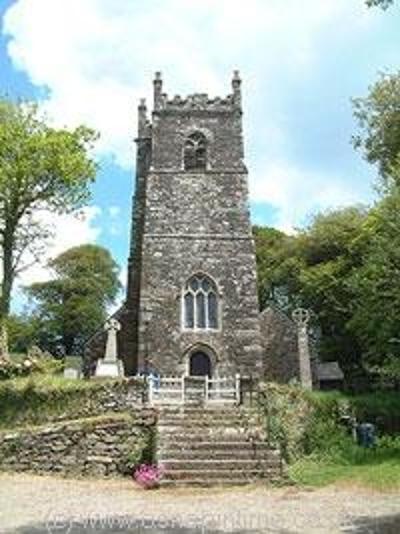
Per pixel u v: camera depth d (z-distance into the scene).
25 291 64.88
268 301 54.34
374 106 37.97
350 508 14.58
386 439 24.75
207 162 38.75
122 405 25.53
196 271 36.31
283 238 58.12
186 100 39.81
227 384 33.75
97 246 67.75
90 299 64.31
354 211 51.34
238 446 19.64
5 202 32.28
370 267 25.69
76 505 15.26
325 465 20.67
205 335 35.16
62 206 33.72
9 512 14.27
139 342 34.91
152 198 37.62
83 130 33.69
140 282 38.06
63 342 63.84
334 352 44.97
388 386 36.28
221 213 37.59
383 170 37.75
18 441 21.09
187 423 21.19
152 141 39.06
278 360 39.94
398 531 12.23
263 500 15.80
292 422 22.61
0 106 33.03
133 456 20.41
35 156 32.00
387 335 28.50
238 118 39.78
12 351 61.25
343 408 26.88
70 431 20.86
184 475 18.16
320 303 46.94
